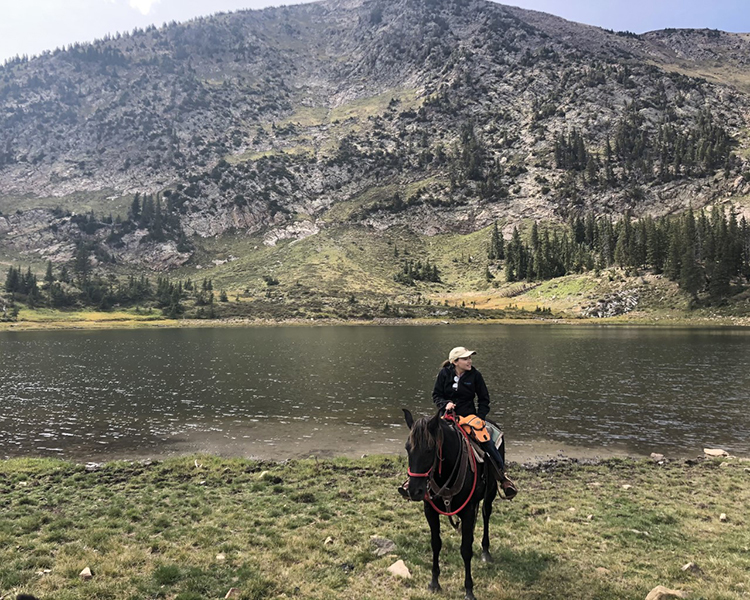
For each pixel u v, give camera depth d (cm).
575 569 973
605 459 2153
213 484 1695
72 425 3044
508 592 869
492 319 16862
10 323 15000
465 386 942
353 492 1568
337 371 5550
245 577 931
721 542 1130
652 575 947
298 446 2536
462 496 823
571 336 10425
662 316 15275
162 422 3117
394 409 3506
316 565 993
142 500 1469
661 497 1541
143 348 8462
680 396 3906
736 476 1811
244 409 3516
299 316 17825
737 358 6328
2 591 855
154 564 985
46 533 1173
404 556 1038
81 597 833
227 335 11788
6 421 3159
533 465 2075
